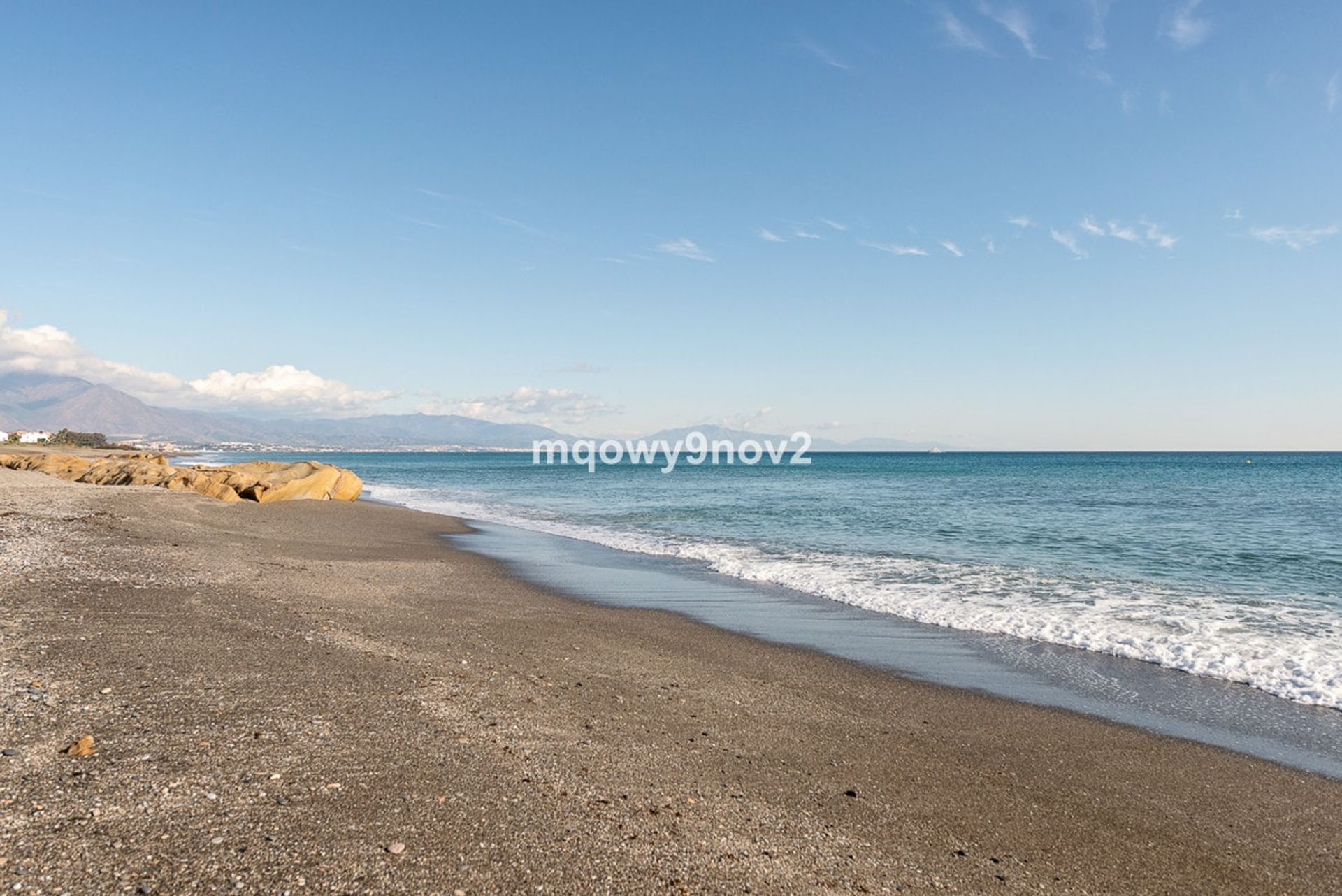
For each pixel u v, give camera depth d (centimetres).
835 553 2331
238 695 765
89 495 2878
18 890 407
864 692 1006
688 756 731
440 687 865
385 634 1139
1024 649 1243
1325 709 962
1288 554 2228
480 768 639
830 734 831
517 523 3281
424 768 627
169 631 1009
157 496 3156
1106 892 536
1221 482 6694
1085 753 807
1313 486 5881
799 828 595
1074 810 669
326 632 1100
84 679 771
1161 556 2206
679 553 2358
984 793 695
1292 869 582
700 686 988
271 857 468
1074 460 18725
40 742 601
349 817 530
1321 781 748
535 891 460
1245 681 1071
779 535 2794
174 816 505
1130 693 1026
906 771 737
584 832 544
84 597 1173
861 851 566
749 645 1250
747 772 703
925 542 2555
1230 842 621
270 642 1001
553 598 1630
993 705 965
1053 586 1775
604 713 840
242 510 2997
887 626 1406
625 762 696
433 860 484
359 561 1988
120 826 486
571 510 4019
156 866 445
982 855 577
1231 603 1572
